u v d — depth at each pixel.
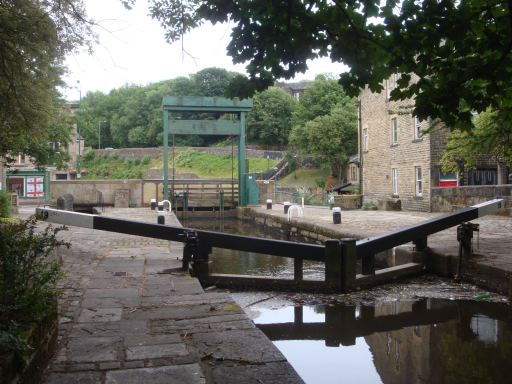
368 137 32.28
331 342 5.83
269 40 5.09
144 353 3.99
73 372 3.58
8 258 3.48
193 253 8.38
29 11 8.15
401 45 4.89
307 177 66.00
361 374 4.78
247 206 31.23
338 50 4.91
